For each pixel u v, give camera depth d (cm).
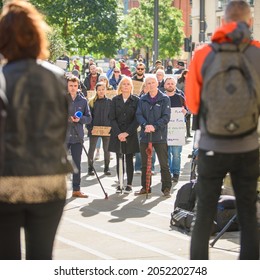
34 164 482
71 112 1332
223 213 991
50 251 500
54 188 488
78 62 4625
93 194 1381
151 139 1352
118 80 2498
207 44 613
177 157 1559
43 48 512
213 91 585
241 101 581
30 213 491
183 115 1545
